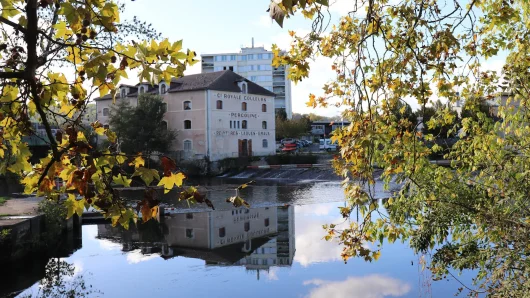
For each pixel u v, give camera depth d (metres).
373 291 10.73
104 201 2.65
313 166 46.72
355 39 4.63
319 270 12.92
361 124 3.55
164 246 16.77
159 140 47.59
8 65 2.80
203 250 16.11
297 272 12.84
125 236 18.67
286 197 29.91
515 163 6.02
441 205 6.20
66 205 2.84
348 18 4.75
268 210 25.00
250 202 28.03
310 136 84.62
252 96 54.28
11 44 2.86
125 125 46.81
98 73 2.42
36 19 2.35
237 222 21.70
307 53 4.45
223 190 34.25
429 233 6.50
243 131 53.06
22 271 13.48
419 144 5.62
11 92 3.04
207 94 49.06
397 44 4.87
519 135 5.89
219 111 50.19
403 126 5.11
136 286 11.95
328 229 4.62
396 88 4.83
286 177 42.84
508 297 5.45
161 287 11.84
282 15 2.12
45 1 2.37
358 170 3.83
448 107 5.64
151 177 2.54
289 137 74.19
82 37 2.61
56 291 11.60
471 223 6.45
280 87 104.25
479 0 4.59
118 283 12.23
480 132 6.13
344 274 12.35
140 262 14.45
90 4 2.50
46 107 2.92
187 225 21.05
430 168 6.09
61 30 2.79
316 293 11.05
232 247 16.58
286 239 17.62
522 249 5.58
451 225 6.48
